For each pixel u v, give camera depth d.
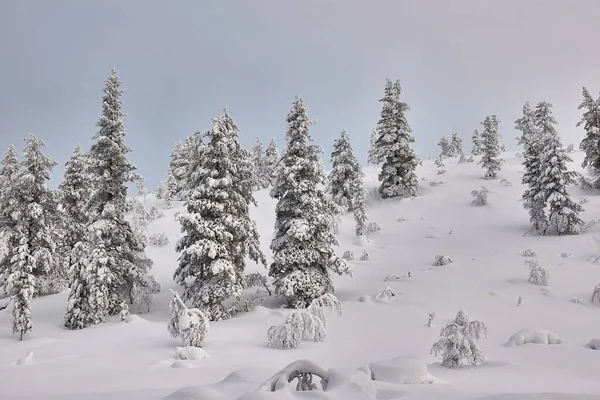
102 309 20.42
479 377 8.32
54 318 22.42
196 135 22.23
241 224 21.42
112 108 23.81
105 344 15.12
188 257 21.22
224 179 21.38
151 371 10.02
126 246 23.20
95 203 23.22
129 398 7.09
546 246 30.05
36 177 22.16
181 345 13.96
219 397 5.50
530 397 5.13
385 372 6.82
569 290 21.17
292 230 21.73
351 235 39.78
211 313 19.48
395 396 5.32
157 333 16.50
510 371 9.25
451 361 9.98
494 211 41.41
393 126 48.97
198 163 22.66
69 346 15.24
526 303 19.59
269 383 5.28
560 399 5.07
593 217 35.00
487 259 28.61
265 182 65.25
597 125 44.47
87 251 21.50
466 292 21.86
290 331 13.20
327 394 4.93
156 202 64.00
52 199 23.12
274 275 23.16
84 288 20.69
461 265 27.75
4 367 12.05
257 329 16.81
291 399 4.79
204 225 20.64
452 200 46.00
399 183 48.59
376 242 37.31
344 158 46.34
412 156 48.03
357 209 39.19
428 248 33.81
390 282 25.56
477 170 58.75
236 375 6.64
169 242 40.25
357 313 19.05
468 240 34.66
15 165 31.89
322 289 21.47
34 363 12.38
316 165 23.00
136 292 22.48
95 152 23.47
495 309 18.86
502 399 5.09
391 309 19.52
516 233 34.53
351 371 5.60
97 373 10.12
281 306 21.92
